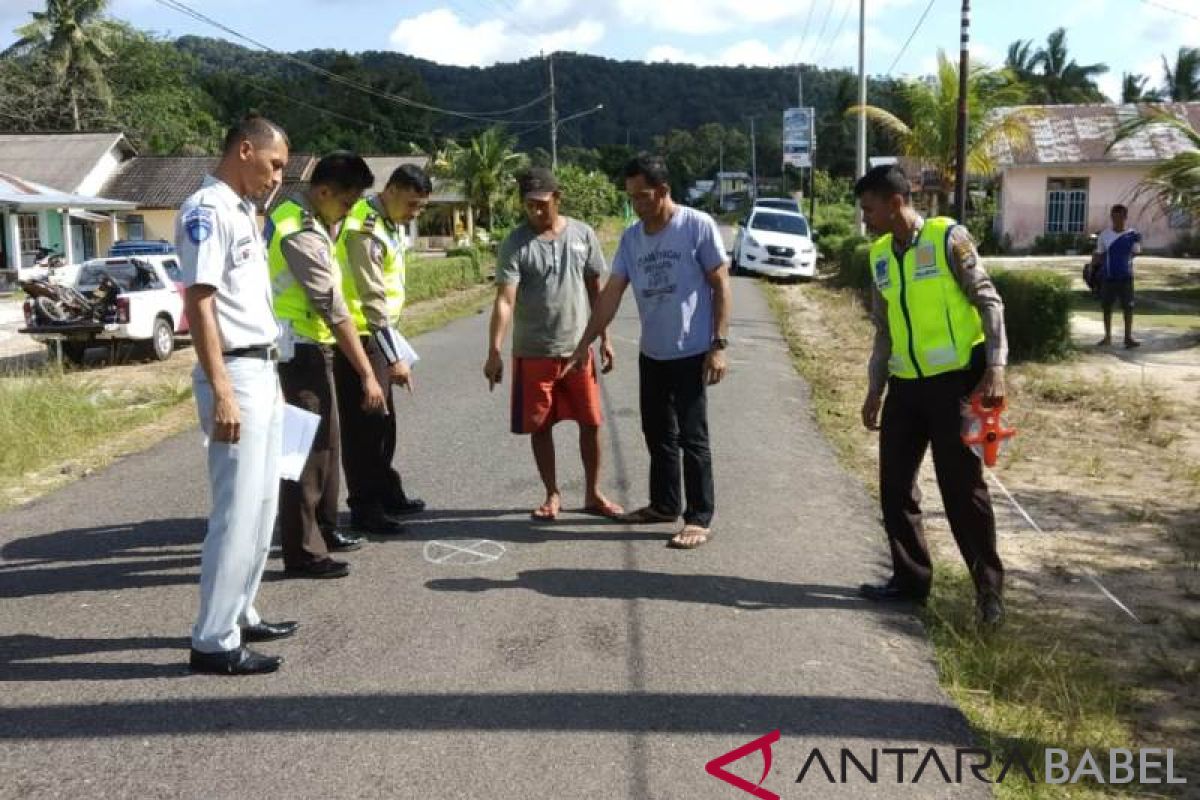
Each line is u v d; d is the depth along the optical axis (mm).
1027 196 33938
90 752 3359
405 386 5574
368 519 5621
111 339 13727
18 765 3279
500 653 4113
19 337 17906
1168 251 32875
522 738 3461
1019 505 6332
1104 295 13039
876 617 4527
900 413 4531
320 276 4672
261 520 4090
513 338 5789
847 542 5531
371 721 3566
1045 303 11758
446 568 5086
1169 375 10875
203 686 3830
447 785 3180
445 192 48031
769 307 18453
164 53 51469
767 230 25391
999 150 33281
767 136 104875
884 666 4047
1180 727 3631
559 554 5297
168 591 4828
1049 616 4586
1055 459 7473
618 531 5684
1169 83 55062
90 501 6434
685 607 4598
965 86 15383
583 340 5602
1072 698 3752
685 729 3533
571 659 4062
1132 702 3805
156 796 3115
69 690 3793
